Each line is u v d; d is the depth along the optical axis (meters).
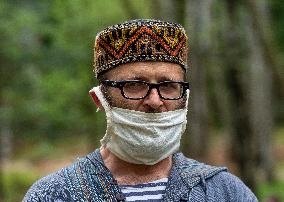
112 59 2.59
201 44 10.64
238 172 13.49
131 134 2.58
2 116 15.95
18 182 18.70
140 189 2.62
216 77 13.08
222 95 13.41
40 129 17.67
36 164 23.61
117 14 15.66
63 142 23.69
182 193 2.62
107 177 2.63
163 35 2.57
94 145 18.33
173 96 2.59
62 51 15.80
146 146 2.57
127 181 2.64
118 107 2.59
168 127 2.59
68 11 15.62
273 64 11.84
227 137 13.88
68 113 17.17
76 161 2.71
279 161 26.28
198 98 10.92
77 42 15.84
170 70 2.57
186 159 2.78
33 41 15.45
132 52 2.55
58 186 2.63
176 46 2.59
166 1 10.50
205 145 11.11
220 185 2.68
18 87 15.94
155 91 2.55
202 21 10.56
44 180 2.68
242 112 13.47
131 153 2.60
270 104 15.84
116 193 2.60
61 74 16.16
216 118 19.42
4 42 14.94
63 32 15.64
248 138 13.50
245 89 13.24
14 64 15.62
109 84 2.59
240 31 12.09
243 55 12.46
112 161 2.69
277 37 28.36
